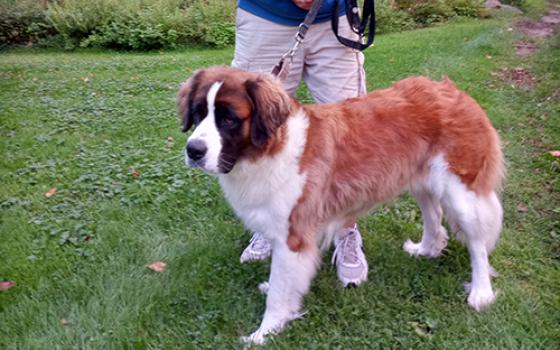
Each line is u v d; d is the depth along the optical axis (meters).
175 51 12.76
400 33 13.04
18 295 3.61
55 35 13.63
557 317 3.26
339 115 3.18
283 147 2.94
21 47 13.38
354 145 3.17
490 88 7.77
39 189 5.10
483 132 3.25
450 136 3.20
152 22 13.04
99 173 5.38
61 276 3.83
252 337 3.20
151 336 3.25
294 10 3.52
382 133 3.20
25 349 3.17
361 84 3.89
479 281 3.46
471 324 3.23
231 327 3.31
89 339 3.21
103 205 4.75
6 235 4.33
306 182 3.03
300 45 3.66
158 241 4.23
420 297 3.53
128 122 6.85
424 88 3.32
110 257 4.01
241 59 3.79
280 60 3.59
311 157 3.03
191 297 3.54
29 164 5.70
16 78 9.37
